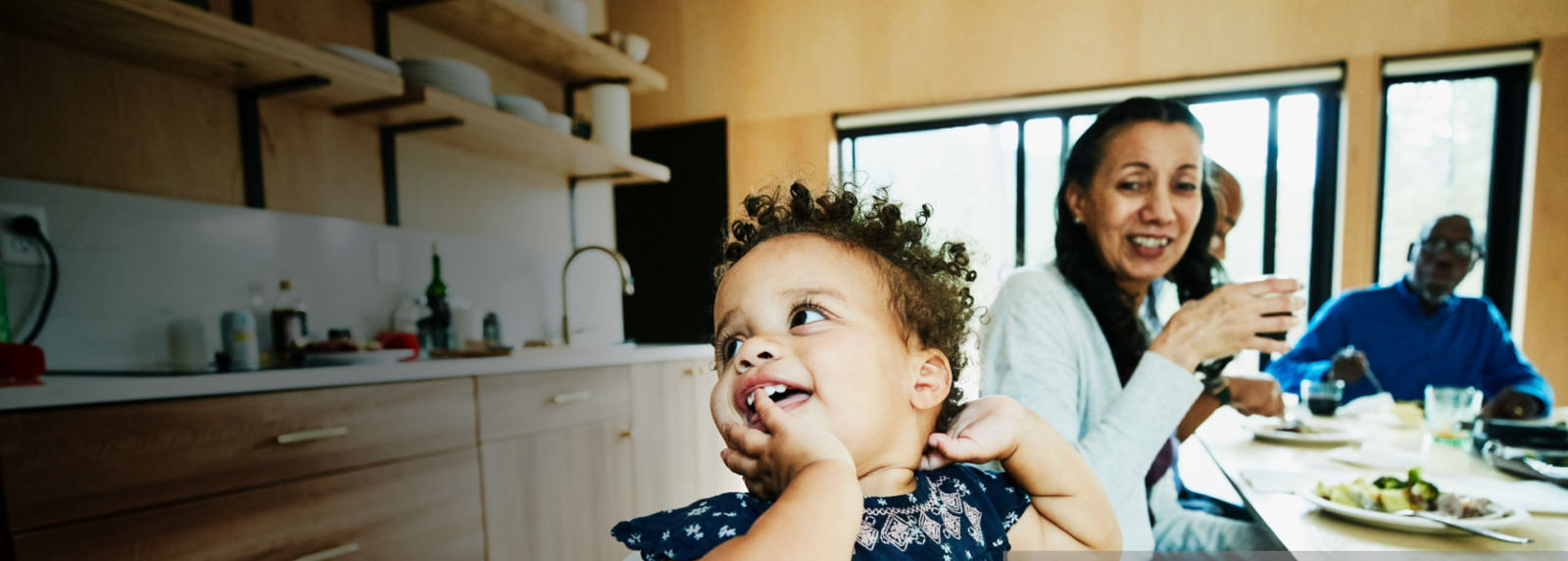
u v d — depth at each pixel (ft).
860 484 1.59
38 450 2.93
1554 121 8.35
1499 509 2.22
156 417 3.30
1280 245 9.64
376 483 4.26
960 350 2.08
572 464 5.72
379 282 6.48
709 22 12.83
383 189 6.57
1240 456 3.61
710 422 7.50
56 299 4.44
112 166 4.74
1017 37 10.85
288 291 5.50
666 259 13.20
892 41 11.66
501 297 7.86
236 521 3.59
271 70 4.96
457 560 4.74
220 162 5.33
